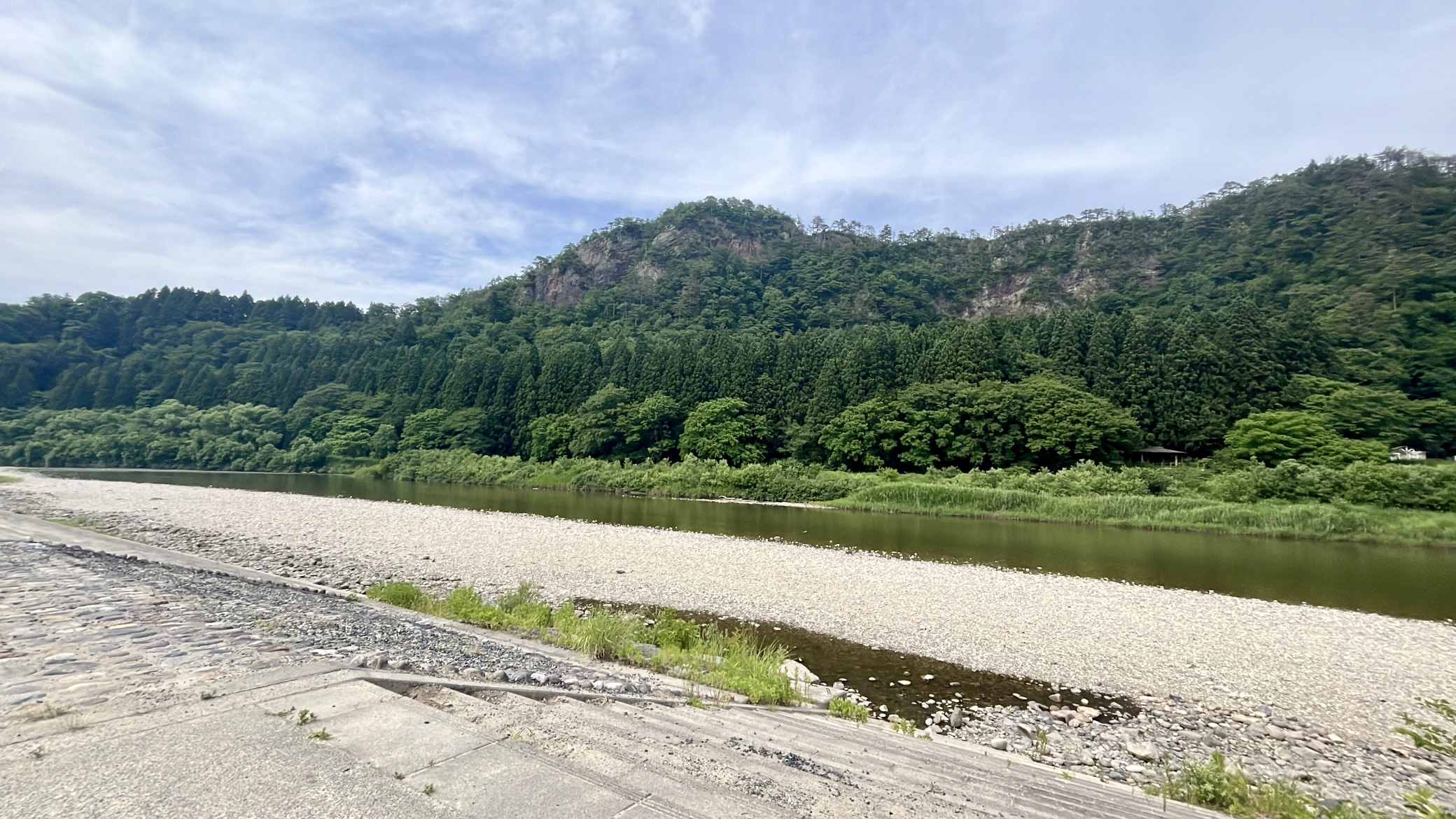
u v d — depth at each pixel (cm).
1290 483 3403
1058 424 4534
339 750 403
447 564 1966
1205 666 1259
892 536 2853
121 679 537
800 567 2022
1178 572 2144
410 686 586
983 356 5403
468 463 6281
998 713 1045
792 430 5531
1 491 3691
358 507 3291
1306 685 1184
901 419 5081
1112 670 1236
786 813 412
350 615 1094
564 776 405
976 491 3806
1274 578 2075
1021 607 1625
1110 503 3444
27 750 374
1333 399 4300
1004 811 507
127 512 2869
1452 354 4762
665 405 5994
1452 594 1881
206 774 355
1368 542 2784
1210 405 4625
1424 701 1120
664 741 538
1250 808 665
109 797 320
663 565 2011
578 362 7069
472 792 363
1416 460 4088
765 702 869
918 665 1250
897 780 556
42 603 895
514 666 813
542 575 1848
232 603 1034
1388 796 812
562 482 5597
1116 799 639
